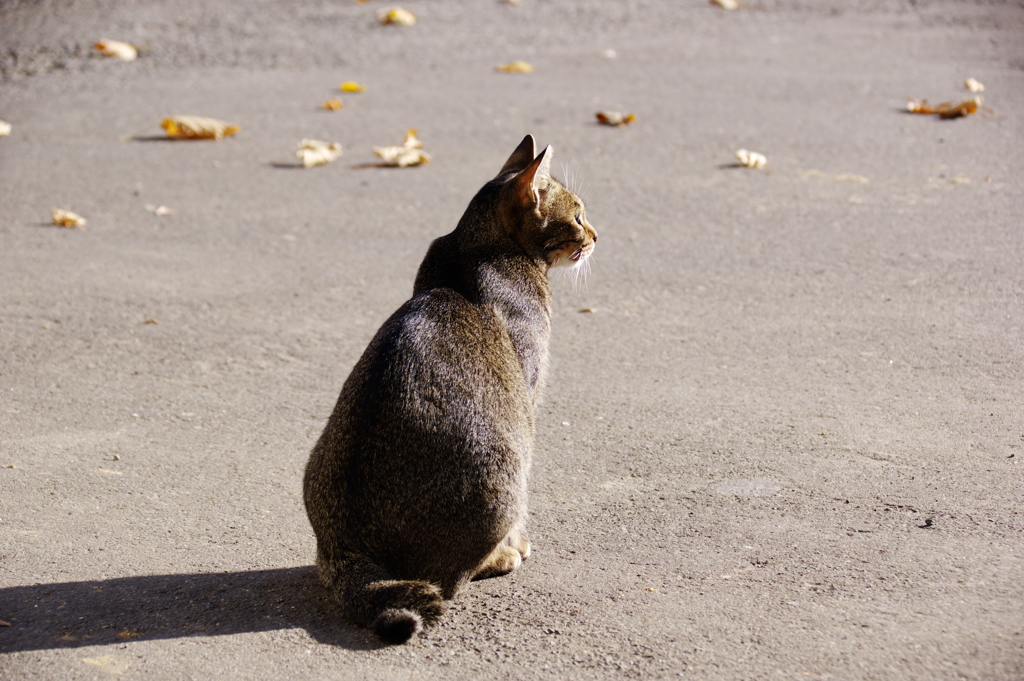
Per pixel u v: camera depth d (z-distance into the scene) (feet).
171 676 10.75
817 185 30.86
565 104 39.73
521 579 12.77
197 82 42.96
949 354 19.65
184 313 22.84
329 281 24.76
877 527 13.62
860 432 16.65
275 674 10.76
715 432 16.93
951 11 53.78
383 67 45.29
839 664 10.57
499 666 10.84
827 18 53.16
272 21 51.90
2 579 12.85
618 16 53.67
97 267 25.61
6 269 25.35
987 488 14.61
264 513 14.85
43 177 32.50
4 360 20.35
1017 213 27.84
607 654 10.97
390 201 30.48
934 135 35.27
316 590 12.62
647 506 14.65
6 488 15.44
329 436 12.17
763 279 24.18
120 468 16.17
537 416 17.85
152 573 13.07
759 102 39.52
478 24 52.13
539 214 13.96
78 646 11.35
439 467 11.61
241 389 19.22
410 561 11.85
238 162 34.22
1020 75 42.29
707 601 11.95
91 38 47.91
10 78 43.04
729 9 54.90
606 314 22.61
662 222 28.27
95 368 20.08
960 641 10.87
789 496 14.69
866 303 22.47
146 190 31.53
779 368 19.43
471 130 36.91
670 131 36.35
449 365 12.07
